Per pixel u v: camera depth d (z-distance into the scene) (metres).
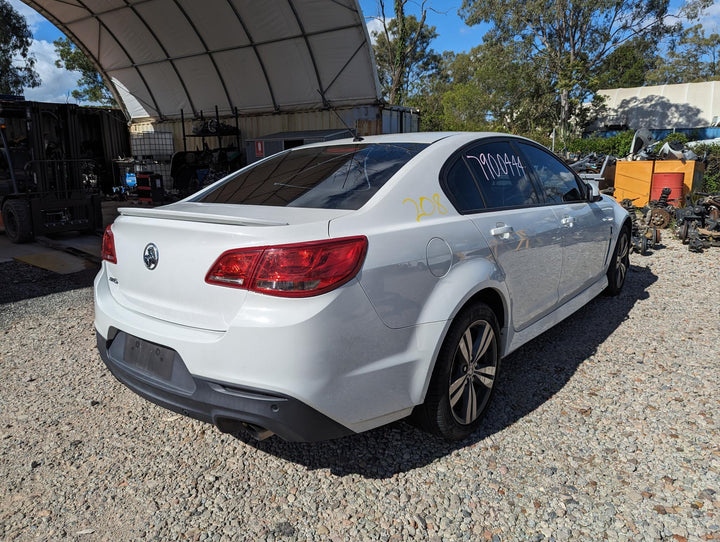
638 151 12.01
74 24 15.04
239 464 2.64
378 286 2.18
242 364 2.01
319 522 2.21
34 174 8.91
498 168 3.26
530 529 2.14
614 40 36.97
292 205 2.56
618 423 2.92
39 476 2.56
